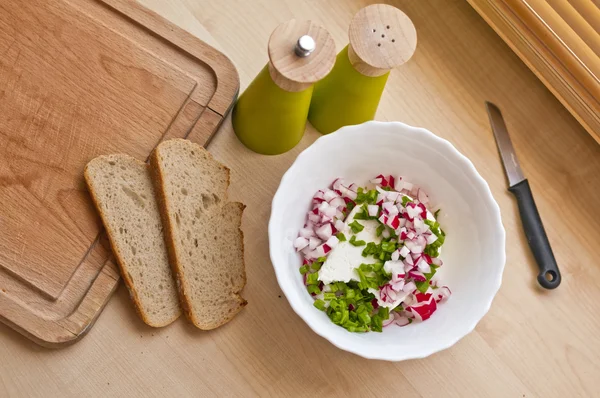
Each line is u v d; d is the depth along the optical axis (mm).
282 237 848
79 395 833
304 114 842
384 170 886
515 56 950
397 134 846
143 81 878
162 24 889
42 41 870
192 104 883
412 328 846
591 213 924
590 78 877
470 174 841
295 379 864
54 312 829
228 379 855
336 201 865
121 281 850
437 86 935
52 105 861
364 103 854
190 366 851
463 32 948
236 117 879
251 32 921
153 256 848
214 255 858
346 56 820
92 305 831
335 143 841
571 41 881
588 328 899
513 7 886
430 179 877
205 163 862
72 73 869
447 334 824
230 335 862
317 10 933
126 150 865
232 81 886
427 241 848
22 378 830
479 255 853
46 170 848
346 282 842
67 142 855
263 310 871
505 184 922
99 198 836
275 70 776
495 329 891
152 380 844
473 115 933
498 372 883
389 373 875
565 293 905
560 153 934
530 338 893
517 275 905
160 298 848
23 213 838
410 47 794
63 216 842
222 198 868
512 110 938
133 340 848
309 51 761
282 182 819
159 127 873
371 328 841
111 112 868
